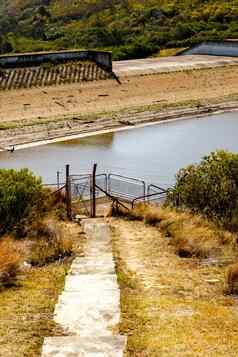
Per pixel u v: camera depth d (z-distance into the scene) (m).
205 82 56.84
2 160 33.88
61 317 7.67
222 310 8.07
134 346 6.74
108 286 9.16
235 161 16.86
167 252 12.40
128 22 96.88
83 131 40.28
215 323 7.56
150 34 84.56
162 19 93.94
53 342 6.80
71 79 52.97
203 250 11.90
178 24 87.06
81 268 10.62
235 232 14.52
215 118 45.53
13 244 12.23
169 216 16.69
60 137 38.75
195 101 50.38
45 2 128.88
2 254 10.47
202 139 39.12
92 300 8.36
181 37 83.12
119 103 48.69
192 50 74.56
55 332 7.16
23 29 109.56
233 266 9.92
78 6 116.25
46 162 33.44
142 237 14.54
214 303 8.41
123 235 14.94
